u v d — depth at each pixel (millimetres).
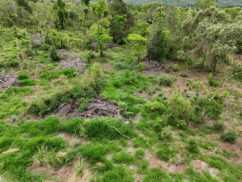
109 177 6309
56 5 31797
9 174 6395
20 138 7832
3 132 8242
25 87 12094
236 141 8414
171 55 18141
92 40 22344
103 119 8680
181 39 18234
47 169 6641
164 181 6250
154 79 13961
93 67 14367
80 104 9695
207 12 17438
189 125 9281
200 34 15711
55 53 16906
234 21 18719
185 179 6430
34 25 29953
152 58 17469
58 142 7527
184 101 9477
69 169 6660
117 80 13125
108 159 7047
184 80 14227
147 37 17703
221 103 11148
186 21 18062
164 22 19328
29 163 6758
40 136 7914
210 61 15648
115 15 23297
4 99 10805
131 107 10078
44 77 13695
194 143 7809
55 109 9602
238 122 9742
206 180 6391
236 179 6559
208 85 13602
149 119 9391
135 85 12875
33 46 19953
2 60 15586
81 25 29141
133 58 17891
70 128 8273
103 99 10586
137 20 25234
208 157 7422
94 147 7383
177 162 7023
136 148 7645
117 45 22656
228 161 7340
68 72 14289
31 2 40188
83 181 6203
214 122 9609
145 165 6844
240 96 12352
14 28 25422
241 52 20984
